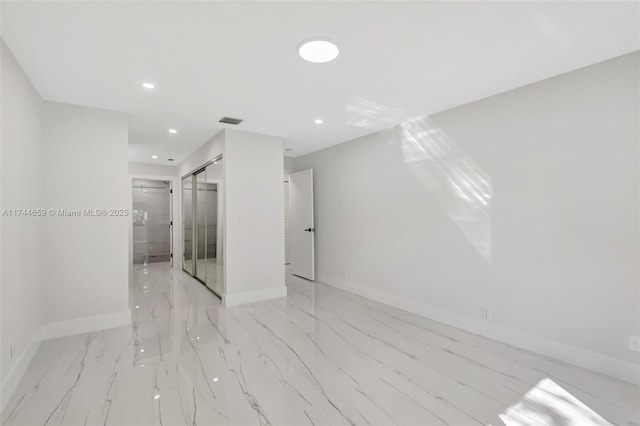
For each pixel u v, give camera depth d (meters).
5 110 2.04
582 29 1.93
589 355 2.44
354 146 4.73
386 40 2.03
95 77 2.52
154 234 7.63
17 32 1.88
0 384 1.94
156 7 1.67
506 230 2.94
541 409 1.96
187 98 3.00
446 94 2.97
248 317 3.68
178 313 3.83
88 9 1.68
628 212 2.26
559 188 2.59
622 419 1.86
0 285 1.95
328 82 2.67
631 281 2.25
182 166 6.55
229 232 4.12
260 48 2.11
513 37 2.01
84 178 3.18
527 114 2.77
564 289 2.57
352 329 3.32
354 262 4.79
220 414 1.90
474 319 3.20
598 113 2.38
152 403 2.01
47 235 2.99
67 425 1.80
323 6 1.68
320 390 2.17
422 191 3.73
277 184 4.55
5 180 2.04
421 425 1.81
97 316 3.23
